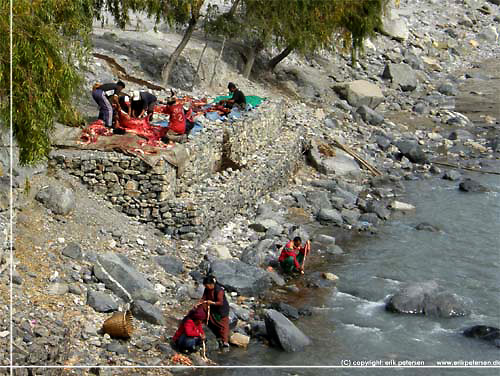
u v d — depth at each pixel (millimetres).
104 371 12992
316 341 15492
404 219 22797
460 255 20188
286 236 20328
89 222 17359
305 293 17656
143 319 15039
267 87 33062
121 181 18359
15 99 14641
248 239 19891
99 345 13680
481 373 14539
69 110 15992
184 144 19688
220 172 21609
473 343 15711
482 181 26672
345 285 18188
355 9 33062
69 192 17469
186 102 23641
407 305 16922
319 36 31438
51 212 17094
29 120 14789
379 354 15117
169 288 16516
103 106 19734
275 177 23656
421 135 31656
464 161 28859
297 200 23109
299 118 29438
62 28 17297
